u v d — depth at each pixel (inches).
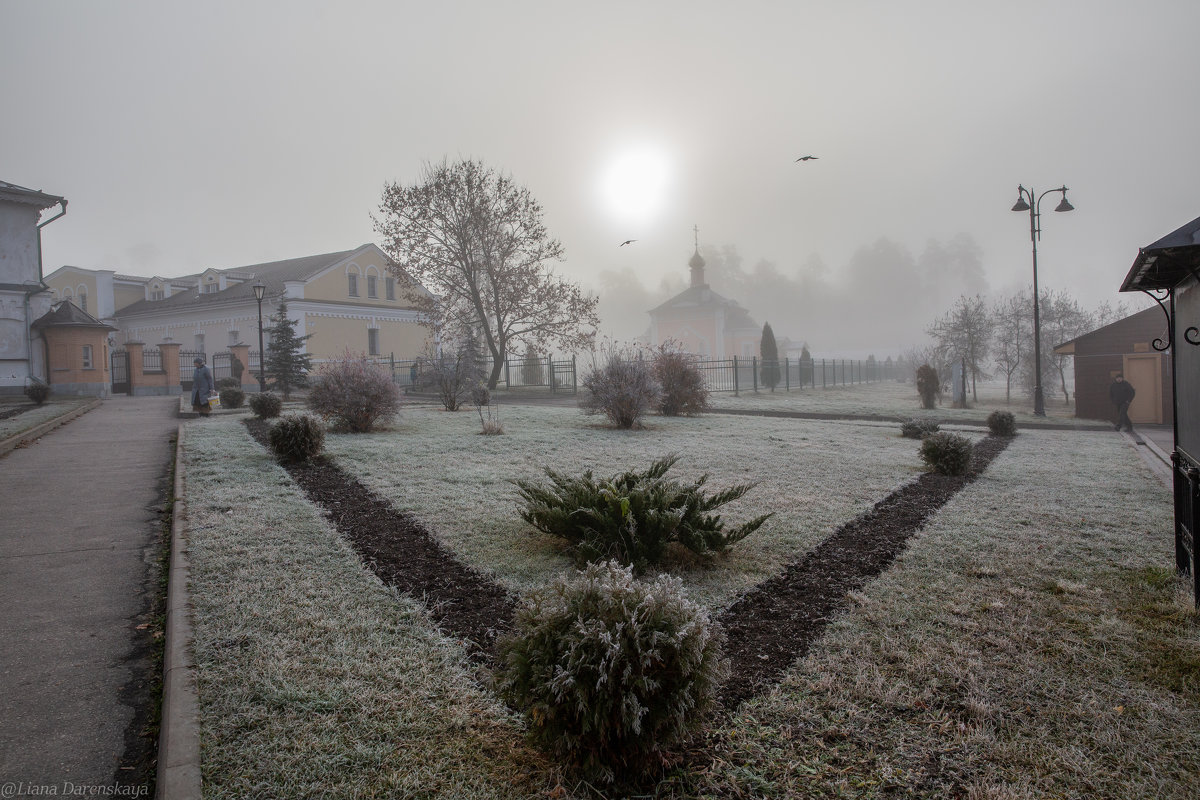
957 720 116.1
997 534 236.7
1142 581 186.9
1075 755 106.2
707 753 107.7
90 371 1013.8
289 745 107.0
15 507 276.4
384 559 202.4
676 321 2655.0
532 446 449.1
